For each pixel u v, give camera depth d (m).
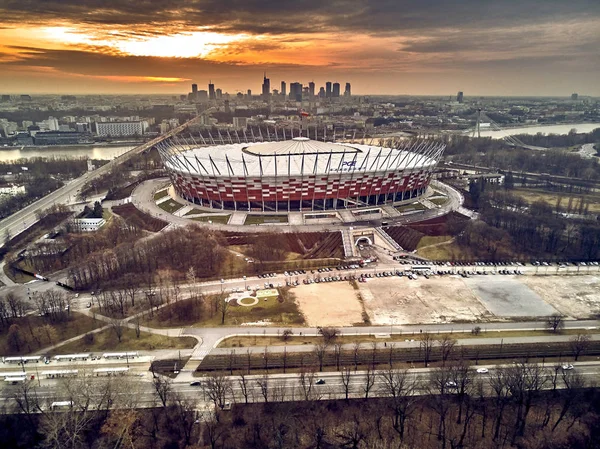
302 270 192.12
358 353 133.50
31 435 107.88
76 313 157.88
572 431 109.06
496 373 119.94
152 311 156.88
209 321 152.50
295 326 149.12
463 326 150.25
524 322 153.50
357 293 173.00
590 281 185.75
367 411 113.50
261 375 124.81
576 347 134.50
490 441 106.62
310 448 103.81
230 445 104.38
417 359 131.00
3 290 176.12
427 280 185.38
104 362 131.25
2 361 132.38
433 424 110.75
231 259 198.75
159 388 112.44
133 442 105.31
